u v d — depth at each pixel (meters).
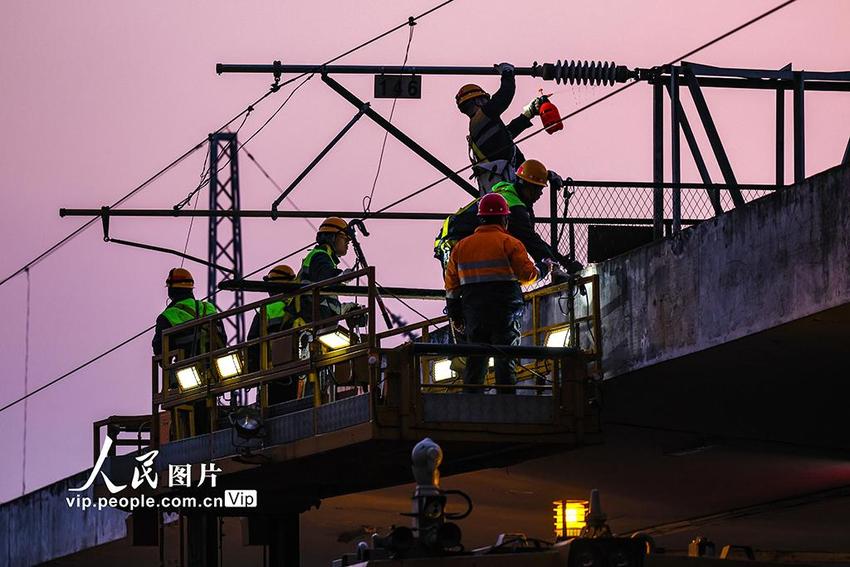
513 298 36.47
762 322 34.00
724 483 49.47
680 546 62.44
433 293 42.41
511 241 36.59
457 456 38.88
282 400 43.62
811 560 62.84
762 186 42.94
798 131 42.38
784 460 46.06
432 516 28.52
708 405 40.75
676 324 36.41
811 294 32.78
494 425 36.03
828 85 43.28
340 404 36.97
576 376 36.62
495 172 40.66
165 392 42.72
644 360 37.31
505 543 28.72
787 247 33.44
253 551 61.75
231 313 40.81
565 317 39.03
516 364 37.56
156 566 63.59
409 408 35.72
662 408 40.78
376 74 45.62
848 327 33.59
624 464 46.56
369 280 36.53
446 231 39.81
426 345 35.88
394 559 27.92
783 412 41.41
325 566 67.50
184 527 47.88
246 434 38.88
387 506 53.00
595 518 28.06
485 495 51.94
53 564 64.81
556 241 41.16
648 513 55.03
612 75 41.22
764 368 37.28
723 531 58.50
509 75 41.44
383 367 35.97
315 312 38.19
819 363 36.78
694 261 35.97
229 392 41.28
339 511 54.16
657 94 41.38
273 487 43.66
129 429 46.88
